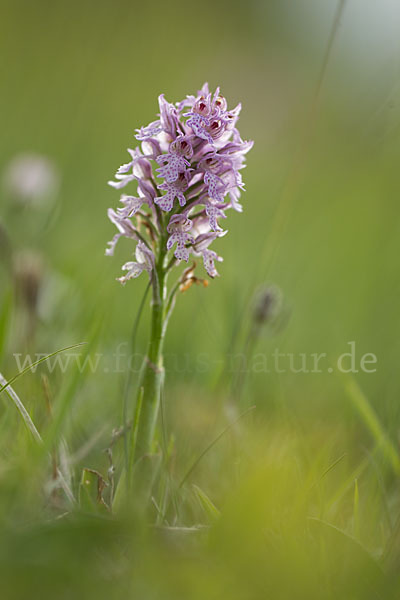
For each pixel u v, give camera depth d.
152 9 16.70
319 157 14.30
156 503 3.37
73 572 2.38
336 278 9.54
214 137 3.33
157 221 3.38
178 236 3.28
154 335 3.22
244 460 3.90
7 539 2.46
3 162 10.73
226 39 17.55
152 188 3.37
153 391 3.19
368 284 8.81
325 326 7.69
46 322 5.75
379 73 8.46
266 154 14.96
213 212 3.35
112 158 12.51
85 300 6.18
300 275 8.57
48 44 14.31
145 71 15.76
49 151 11.16
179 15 17.55
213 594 2.48
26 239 7.53
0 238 5.60
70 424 4.04
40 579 2.36
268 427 4.62
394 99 7.44
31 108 12.44
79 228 9.21
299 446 4.27
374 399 5.36
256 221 11.11
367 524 3.42
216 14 17.94
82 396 4.61
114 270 6.56
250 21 17.78
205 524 3.32
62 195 9.86
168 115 3.32
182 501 3.49
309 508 3.63
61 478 3.23
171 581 2.49
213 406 4.93
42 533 2.53
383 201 12.44
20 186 7.72
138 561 2.49
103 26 15.11
